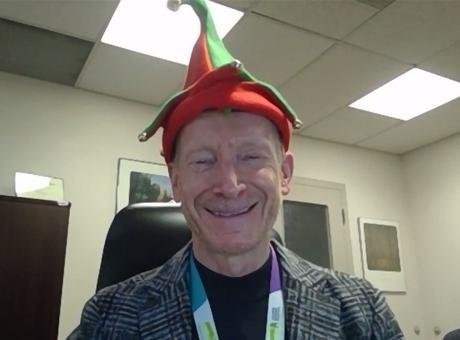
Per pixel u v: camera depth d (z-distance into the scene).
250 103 0.73
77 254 2.44
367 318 0.74
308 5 1.95
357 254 3.47
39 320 1.91
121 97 2.80
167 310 0.72
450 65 2.48
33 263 1.96
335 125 3.29
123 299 0.75
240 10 1.98
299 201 3.30
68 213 2.10
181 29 2.13
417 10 2.00
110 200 2.61
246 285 0.75
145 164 2.76
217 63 0.82
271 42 2.22
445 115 3.15
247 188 0.73
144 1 1.94
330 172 3.55
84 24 2.07
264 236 0.75
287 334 0.69
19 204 2.01
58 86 2.63
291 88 2.69
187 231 1.03
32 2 1.91
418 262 3.71
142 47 2.27
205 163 0.75
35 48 2.25
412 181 3.86
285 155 0.83
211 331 0.70
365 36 2.19
